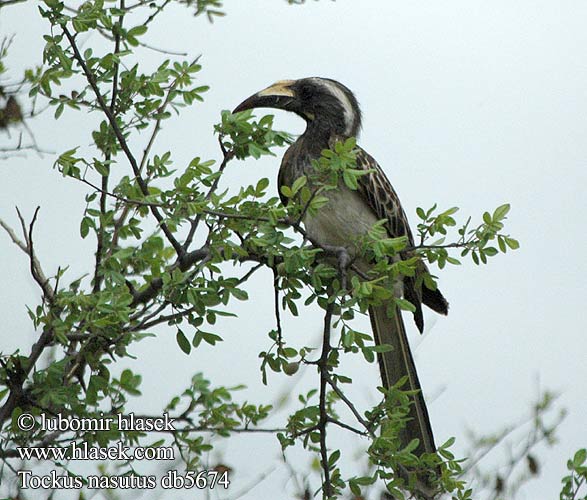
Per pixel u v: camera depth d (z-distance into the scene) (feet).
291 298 25.75
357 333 24.79
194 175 24.47
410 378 33.40
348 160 24.31
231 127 25.89
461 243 24.98
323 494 25.11
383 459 24.88
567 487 24.47
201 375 25.41
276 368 25.99
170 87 27.63
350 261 25.72
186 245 25.88
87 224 26.61
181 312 24.66
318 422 25.75
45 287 25.36
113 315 23.86
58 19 25.70
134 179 26.27
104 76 26.37
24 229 25.84
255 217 24.48
